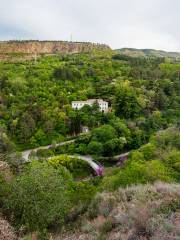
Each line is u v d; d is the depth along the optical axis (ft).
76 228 57.47
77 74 489.26
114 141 281.13
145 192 60.13
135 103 370.32
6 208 62.54
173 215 45.65
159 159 154.81
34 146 300.20
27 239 51.85
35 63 646.74
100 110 368.07
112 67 593.01
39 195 62.95
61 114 339.16
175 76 533.14
